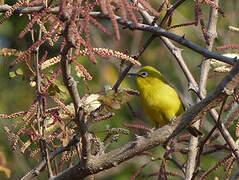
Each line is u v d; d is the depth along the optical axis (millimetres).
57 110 6891
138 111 16359
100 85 15930
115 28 4766
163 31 7832
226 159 8047
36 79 6844
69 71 5484
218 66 9438
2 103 15406
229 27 9531
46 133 7254
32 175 6836
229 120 8539
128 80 16562
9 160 11188
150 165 15195
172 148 9750
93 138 6590
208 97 5766
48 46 14789
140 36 17469
